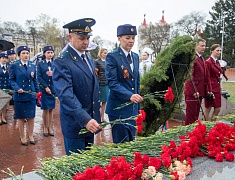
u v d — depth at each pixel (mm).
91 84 2623
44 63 5633
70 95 2354
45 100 5469
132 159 2129
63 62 2469
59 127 6312
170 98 2949
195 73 4887
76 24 2510
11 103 7992
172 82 3834
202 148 2514
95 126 2250
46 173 1888
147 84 3615
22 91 4727
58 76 2443
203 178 1982
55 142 5113
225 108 6746
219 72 5629
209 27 43281
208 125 3098
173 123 6453
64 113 2576
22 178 1854
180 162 2062
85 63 2625
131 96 2926
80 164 1993
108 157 2145
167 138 2643
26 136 5465
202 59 5031
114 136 3332
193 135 2520
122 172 1768
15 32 45812
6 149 4668
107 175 1753
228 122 3562
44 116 5562
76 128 2533
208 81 5023
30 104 4902
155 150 2369
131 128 3299
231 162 2285
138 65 3422
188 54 3588
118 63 3191
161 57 3600
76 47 2576
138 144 2424
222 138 2566
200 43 4980
